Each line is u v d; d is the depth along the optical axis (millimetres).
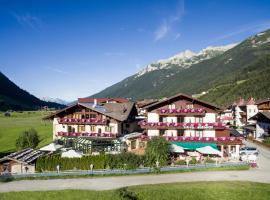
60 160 50250
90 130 67938
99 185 41438
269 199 35906
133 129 78500
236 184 40188
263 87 175500
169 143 53125
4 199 36469
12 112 193250
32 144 69500
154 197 36688
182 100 62219
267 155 61219
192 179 43562
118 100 95875
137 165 49188
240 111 128500
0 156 69250
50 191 38531
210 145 57938
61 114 69688
